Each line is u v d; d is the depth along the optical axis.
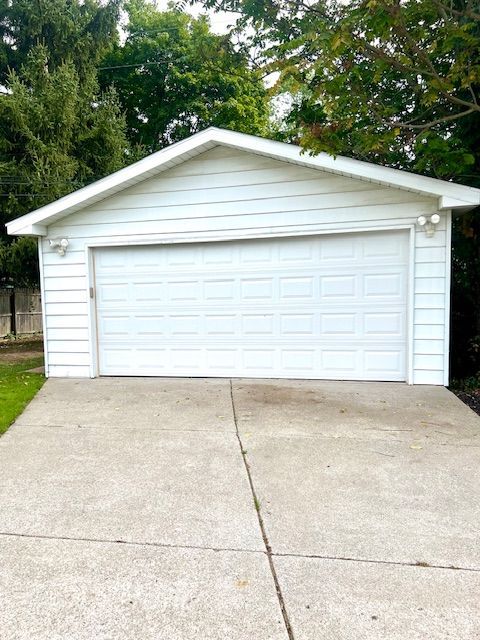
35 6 12.27
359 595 2.00
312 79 6.57
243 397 5.46
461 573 2.15
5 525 2.63
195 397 5.52
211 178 6.32
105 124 12.35
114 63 16.86
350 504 2.84
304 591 2.03
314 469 3.38
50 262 6.90
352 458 3.59
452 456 3.62
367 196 5.88
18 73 12.44
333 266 6.13
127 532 2.54
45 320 6.96
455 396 5.40
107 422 4.61
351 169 5.54
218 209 6.34
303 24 6.59
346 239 6.06
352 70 4.47
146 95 17.41
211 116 17.38
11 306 13.37
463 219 6.28
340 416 4.68
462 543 2.40
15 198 10.64
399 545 2.39
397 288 5.95
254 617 1.87
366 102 5.20
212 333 6.59
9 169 10.73
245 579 2.12
